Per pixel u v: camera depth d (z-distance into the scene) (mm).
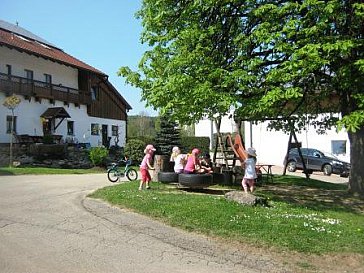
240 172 17641
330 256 7934
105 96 47094
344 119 11273
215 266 7211
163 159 16750
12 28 41875
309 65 11000
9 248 7582
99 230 8945
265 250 8125
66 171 26359
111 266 6926
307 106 17812
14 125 34219
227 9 13812
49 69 39500
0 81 32656
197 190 14953
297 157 33188
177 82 12219
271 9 12289
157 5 14883
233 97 11844
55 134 38344
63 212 10523
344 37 12000
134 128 77875
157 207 10609
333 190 17562
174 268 7008
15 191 14664
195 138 49906
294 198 14805
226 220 9594
